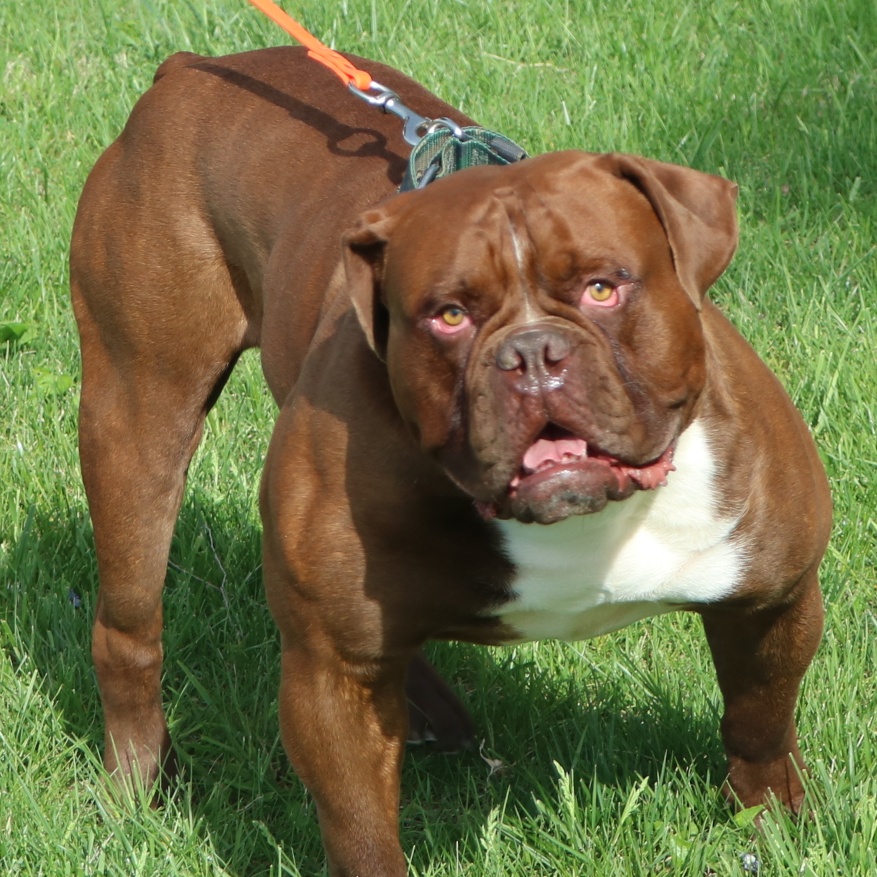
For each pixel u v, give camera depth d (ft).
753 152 43.50
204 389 26.61
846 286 37.29
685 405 18.72
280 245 24.34
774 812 23.84
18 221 43.80
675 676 27.50
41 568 31.65
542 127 44.73
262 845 25.20
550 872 23.81
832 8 50.83
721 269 18.83
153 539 26.66
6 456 34.83
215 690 29.04
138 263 26.08
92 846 24.81
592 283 17.83
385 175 23.65
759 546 20.30
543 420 17.24
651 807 24.14
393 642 20.12
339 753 20.48
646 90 46.65
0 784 26.05
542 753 26.96
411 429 18.85
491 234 17.78
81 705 28.63
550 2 52.90
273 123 25.53
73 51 53.31
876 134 43.32
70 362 38.11
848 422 32.73
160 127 26.45
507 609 20.24
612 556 19.90
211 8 53.67
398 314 18.52
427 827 24.73
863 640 27.55
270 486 20.70
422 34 51.44
